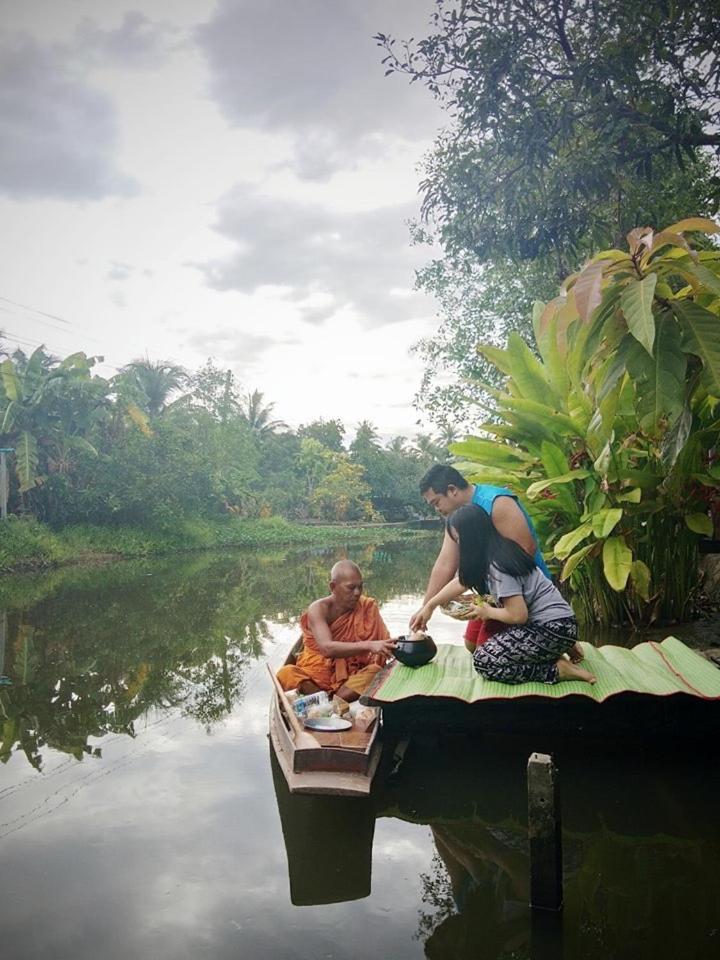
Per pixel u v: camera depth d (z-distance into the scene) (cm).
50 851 320
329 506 4525
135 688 617
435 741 430
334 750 349
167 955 241
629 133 795
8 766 430
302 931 254
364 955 238
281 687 444
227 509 3244
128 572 1678
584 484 701
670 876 284
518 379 714
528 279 1380
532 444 718
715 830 324
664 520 679
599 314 506
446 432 1603
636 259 498
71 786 397
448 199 942
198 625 927
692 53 781
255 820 349
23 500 2091
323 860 308
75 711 550
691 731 416
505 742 429
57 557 1838
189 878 293
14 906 274
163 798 377
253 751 452
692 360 527
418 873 295
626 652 479
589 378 653
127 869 302
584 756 412
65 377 2114
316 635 452
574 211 866
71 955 242
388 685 419
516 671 409
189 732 493
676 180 955
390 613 985
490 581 402
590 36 826
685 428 525
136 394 2567
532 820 260
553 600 405
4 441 2078
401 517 5609
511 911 263
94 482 2266
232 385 3900
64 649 783
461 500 432
